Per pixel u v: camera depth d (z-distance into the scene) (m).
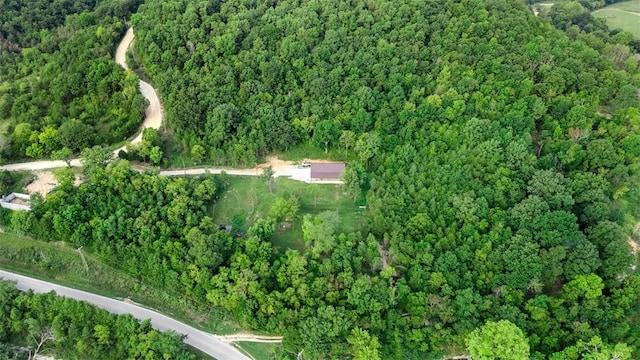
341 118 166.88
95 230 138.12
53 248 144.88
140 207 141.88
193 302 134.50
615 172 139.25
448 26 184.75
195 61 182.12
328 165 163.25
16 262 144.88
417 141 156.75
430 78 170.38
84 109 180.75
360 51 178.88
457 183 142.38
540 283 122.50
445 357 122.62
